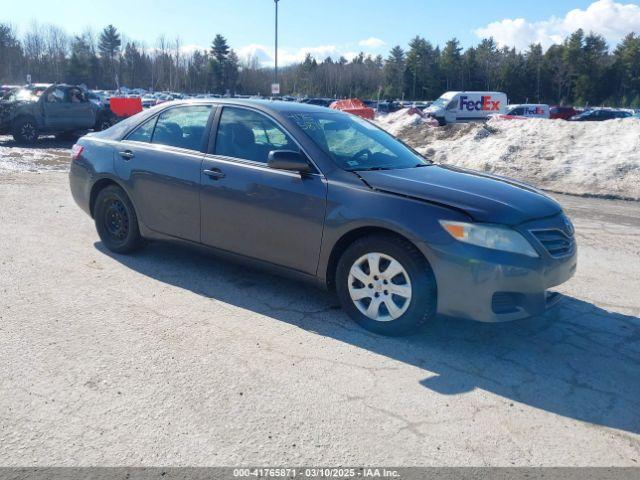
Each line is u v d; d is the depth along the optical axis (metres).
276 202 4.29
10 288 4.56
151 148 5.17
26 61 91.56
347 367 3.50
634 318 4.58
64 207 7.66
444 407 3.10
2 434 2.70
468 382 3.39
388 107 50.88
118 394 3.08
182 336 3.82
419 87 102.81
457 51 100.69
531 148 12.82
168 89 104.75
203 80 105.69
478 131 14.35
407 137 16.19
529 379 3.48
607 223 8.17
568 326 4.36
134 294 4.56
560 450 2.78
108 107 20.56
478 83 100.62
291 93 112.50
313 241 4.14
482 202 3.76
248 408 3.00
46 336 3.73
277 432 2.80
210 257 5.03
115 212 5.52
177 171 4.88
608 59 93.56
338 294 4.16
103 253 5.62
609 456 2.75
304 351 3.68
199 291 4.69
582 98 89.81
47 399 3.00
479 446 2.77
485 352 3.82
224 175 4.57
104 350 3.57
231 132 4.74
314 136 4.41
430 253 3.65
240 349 3.67
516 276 3.61
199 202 4.75
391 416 2.99
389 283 3.87
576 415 3.10
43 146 15.94
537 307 3.76
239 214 4.51
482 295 3.60
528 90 95.19
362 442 2.75
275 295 4.67
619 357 3.86
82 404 2.97
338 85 110.38
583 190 10.74
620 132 12.57
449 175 4.39
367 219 3.85
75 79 95.81
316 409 3.02
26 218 6.95
